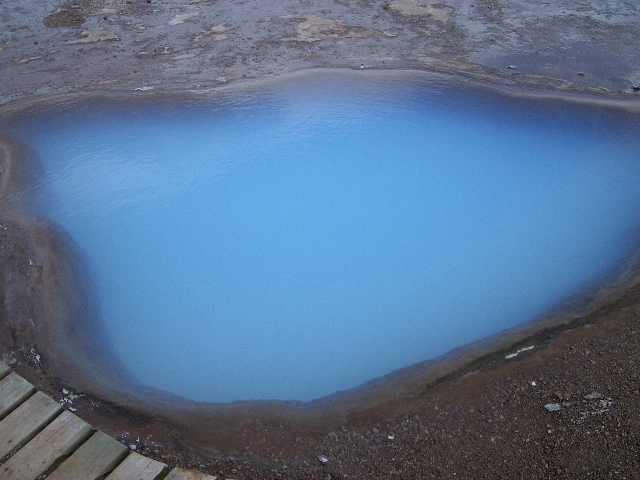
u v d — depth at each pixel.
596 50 6.57
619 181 4.73
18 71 6.38
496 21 7.32
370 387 3.25
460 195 4.70
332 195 4.71
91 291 3.90
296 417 3.07
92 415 3.06
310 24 7.28
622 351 3.19
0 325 3.55
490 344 3.46
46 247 4.16
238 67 6.27
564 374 3.10
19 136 5.29
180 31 7.18
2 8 7.86
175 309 3.86
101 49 6.80
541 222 4.44
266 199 4.68
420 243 4.34
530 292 3.88
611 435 2.73
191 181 4.80
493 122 5.33
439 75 6.04
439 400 3.06
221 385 3.34
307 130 5.29
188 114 5.49
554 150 5.02
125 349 3.55
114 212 4.53
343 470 2.74
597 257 4.09
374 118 5.41
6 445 2.71
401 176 4.86
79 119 5.49
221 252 4.27
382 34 7.00
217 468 2.77
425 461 2.74
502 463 2.69
